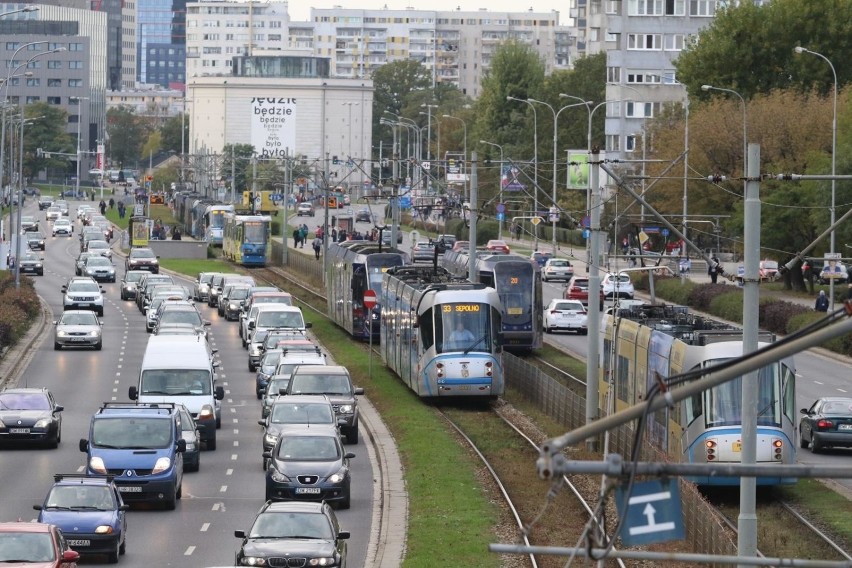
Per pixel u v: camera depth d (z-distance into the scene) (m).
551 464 31.14
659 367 97.44
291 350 140.75
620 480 33.59
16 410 112.00
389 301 158.88
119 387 146.62
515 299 169.00
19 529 63.62
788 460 89.94
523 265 170.75
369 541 81.19
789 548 78.38
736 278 87.00
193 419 111.62
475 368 132.75
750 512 58.78
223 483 99.69
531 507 89.31
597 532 35.00
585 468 32.47
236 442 117.81
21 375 154.62
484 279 171.50
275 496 89.50
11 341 175.88
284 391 119.75
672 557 34.16
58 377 153.50
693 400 90.94
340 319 197.25
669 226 91.00
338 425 109.81
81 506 74.88
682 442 91.44
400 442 115.94
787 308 190.38
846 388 145.25
